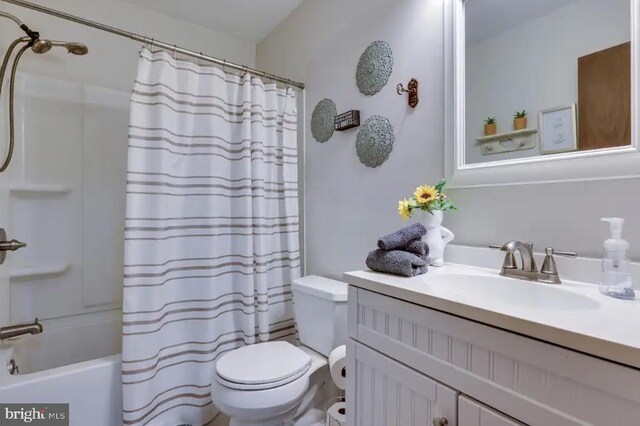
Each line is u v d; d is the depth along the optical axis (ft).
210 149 5.53
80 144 6.42
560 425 1.84
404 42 4.69
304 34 6.84
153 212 4.93
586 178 2.97
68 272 6.27
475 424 2.24
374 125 5.11
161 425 5.03
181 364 5.33
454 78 4.00
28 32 4.87
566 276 3.07
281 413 4.18
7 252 5.44
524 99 3.45
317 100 6.43
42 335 5.85
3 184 5.38
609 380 1.68
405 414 2.77
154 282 4.88
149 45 5.40
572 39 3.12
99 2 6.68
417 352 2.68
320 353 5.07
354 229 5.51
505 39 3.62
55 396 4.27
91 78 6.57
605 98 2.90
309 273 6.57
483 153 3.77
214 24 7.77
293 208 6.49
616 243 2.61
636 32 2.72
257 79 6.06
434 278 3.24
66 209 6.28
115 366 4.73
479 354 2.24
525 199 3.42
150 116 4.99
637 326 1.89
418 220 4.35
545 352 1.92
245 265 5.76
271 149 6.32
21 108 5.81
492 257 3.62
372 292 3.13
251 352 4.79
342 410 4.54
